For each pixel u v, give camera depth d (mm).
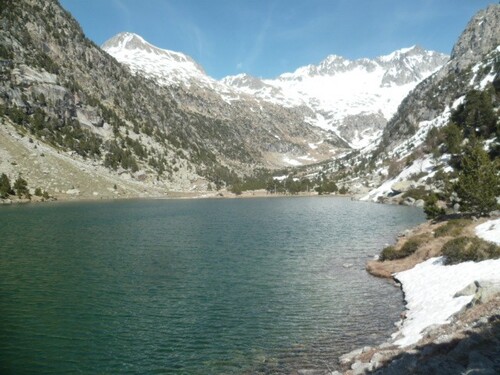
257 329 25031
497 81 166750
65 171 184375
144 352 21984
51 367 20406
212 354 21609
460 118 161000
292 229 74250
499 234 37312
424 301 27078
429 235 45812
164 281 36344
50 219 87250
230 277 37844
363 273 39375
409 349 17781
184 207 137125
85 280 36438
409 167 163375
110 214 102000
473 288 24156
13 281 35844
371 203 147875
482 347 13977
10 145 176875
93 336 24031
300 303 30047
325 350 21797
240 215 105375
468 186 53094
